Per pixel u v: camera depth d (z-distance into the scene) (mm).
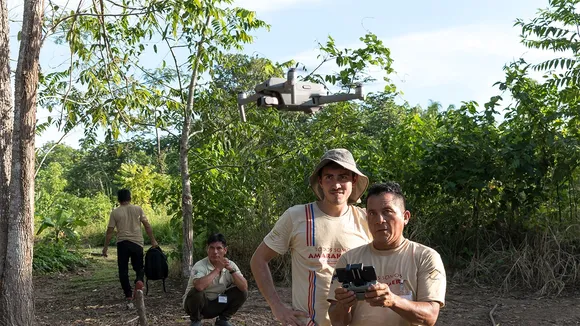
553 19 10914
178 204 12188
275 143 11359
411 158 11922
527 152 11039
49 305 10273
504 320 8352
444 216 11633
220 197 11789
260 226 11945
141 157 35281
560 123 11328
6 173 7551
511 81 11359
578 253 10672
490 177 11086
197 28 9789
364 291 3252
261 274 4297
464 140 11320
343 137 11516
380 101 11773
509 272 10359
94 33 10047
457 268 11250
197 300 7605
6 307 7270
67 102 9750
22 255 7395
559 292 9789
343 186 4188
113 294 11180
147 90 9961
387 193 3566
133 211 10625
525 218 11422
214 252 7660
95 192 36250
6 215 7477
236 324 8234
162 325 8430
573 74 10680
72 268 14891
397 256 3580
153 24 9992
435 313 3422
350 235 4223
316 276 4172
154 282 12008
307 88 3908
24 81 7469
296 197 11766
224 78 11141
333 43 10492
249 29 10164
